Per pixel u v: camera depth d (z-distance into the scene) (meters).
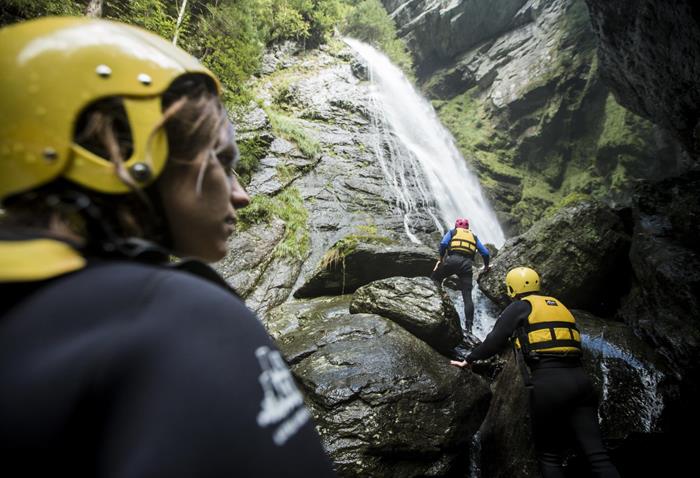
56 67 0.32
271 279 6.11
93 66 0.33
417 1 18.69
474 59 17.94
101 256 0.32
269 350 0.31
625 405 3.91
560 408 2.77
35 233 0.30
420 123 14.73
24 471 0.23
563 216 5.94
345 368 3.55
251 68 8.48
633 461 3.74
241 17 9.01
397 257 5.80
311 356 3.78
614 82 9.72
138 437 0.23
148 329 0.26
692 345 4.22
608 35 8.41
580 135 15.55
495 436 3.54
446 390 3.49
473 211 12.46
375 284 4.80
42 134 0.31
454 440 3.25
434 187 11.19
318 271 5.82
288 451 0.28
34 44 0.33
